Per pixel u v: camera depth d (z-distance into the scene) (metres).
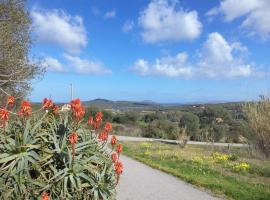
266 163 18.27
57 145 7.53
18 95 23.03
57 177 7.25
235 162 18.62
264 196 10.94
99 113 8.41
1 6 22.36
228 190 11.44
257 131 18.64
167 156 20.77
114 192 8.16
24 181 7.16
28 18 23.61
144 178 13.60
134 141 32.28
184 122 39.91
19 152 7.40
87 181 7.54
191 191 11.49
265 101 18.59
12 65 22.41
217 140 36.12
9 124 7.89
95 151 7.98
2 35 21.33
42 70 24.08
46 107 8.39
